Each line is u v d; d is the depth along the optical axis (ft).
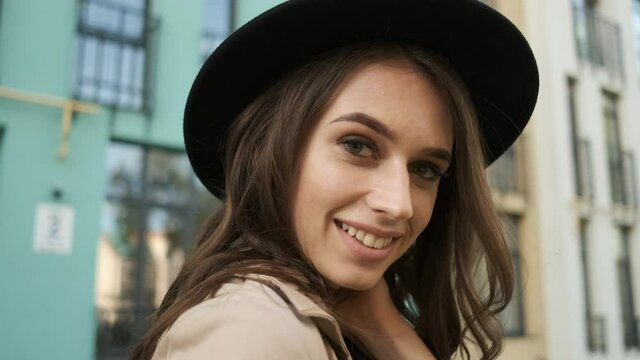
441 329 3.76
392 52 2.72
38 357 12.62
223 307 2.10
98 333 13.71
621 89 23.43
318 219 2.55
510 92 3.46
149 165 14.98
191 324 2.07
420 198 2.76
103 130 14.07
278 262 2.52
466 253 3.55
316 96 2.61
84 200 13.57
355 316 3.06
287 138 2.63
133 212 14.60
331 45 2.83
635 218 22.70
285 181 2.63
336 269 2.53
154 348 2.35
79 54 14.20
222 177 3.72
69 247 13.25
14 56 13.23
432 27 2.90
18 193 12.86
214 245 2.78
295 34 2.79
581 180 21.27
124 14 14.98
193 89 3.07
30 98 13.19
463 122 2.83
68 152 13.52
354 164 2.54
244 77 3.02
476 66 3.26
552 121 20.77
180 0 15.75
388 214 2.47
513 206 19.43
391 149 2.56
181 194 15.30
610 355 20.80
